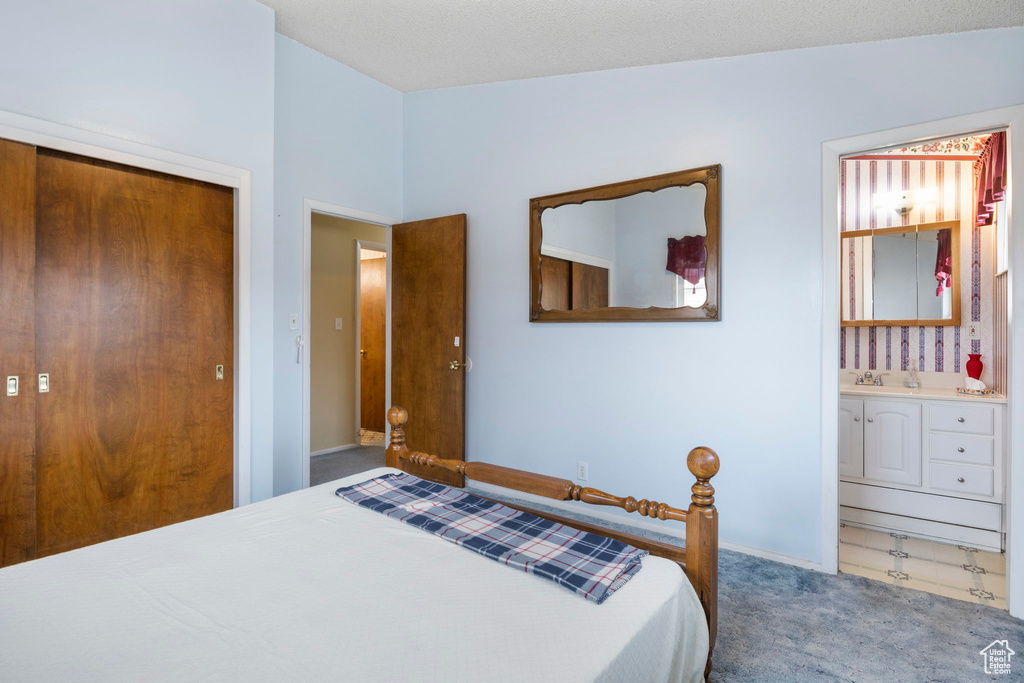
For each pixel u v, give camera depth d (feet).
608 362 10.31
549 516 5.72
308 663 3.17
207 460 9.04
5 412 6.86
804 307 8.29
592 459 10.56
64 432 7.51
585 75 10.62
